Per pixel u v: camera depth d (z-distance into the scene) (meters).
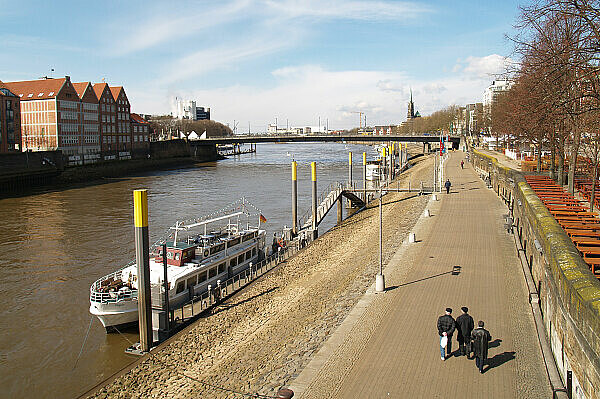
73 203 85.38
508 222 43.72
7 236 58.44
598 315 13.51
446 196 67.25
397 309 25.92
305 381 18.98
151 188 107.19
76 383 25.59
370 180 117.75
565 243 21.14
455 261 34.84
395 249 40.09
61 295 38.38
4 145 117.75
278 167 166.25
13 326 32.78
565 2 23.62
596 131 37.28
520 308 25.42
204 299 34.84
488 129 173.00
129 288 33.53
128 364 27.05
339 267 38.75
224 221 66.81
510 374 18.69
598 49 22.97
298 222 65.50
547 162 68.31
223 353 25.62
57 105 129.38
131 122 169.38
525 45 29.19
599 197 38.50
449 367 19.39
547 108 29.86
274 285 36.62
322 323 26.44
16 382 25.89
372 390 17.92
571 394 16.22
